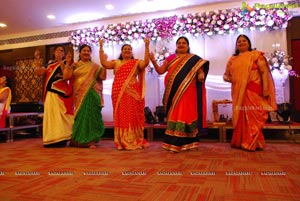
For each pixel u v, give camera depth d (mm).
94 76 3664
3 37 6566
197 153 2922
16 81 6453
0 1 4590
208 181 1781
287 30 4605
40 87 6211
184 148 3068
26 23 5770
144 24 5094
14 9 4961
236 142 3227
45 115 3697
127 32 5223
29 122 5289
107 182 1806
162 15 5199
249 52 3242
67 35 5965
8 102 4562
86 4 4805
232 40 4758
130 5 4891
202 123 3242
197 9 4961
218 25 4656
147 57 3338
